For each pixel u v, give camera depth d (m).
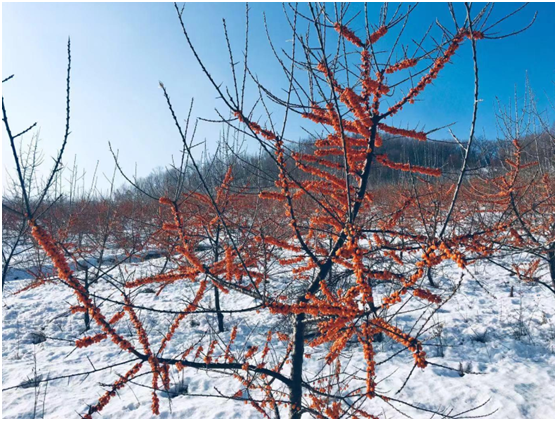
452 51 2.36
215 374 6.41
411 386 5.82
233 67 2.32
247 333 8.26
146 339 2.66
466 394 5.51
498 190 6.70
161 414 5.27
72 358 7.53
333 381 4.52
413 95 2.54
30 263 9.88
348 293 2.42
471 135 1.89
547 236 5.21
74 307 2.66
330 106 2.54
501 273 10.82
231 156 5.32
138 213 8.82
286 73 2.46
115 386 2.49
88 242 10.35
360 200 2.77
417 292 2.29
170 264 8.05
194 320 9.06
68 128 1.98
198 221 5.52
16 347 8.24
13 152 1.88
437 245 2.14
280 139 2.54
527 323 7.70
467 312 8.45
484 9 2.28
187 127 2.50
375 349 7.23
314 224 3.44
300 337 2.98
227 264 2.94
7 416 5.18
